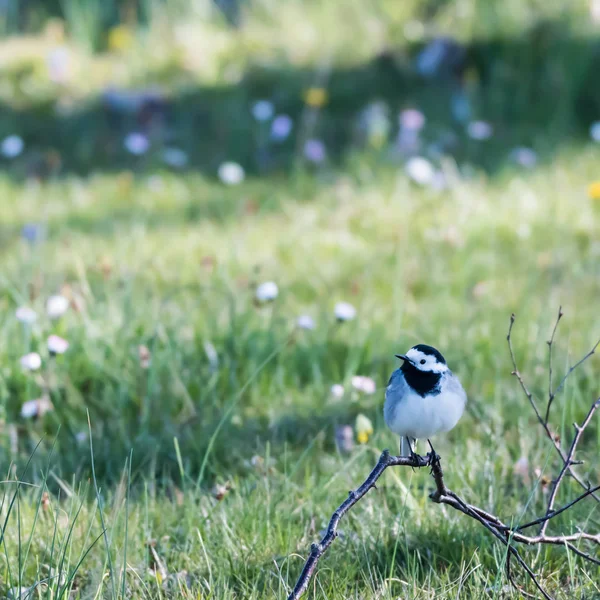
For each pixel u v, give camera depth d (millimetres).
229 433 8531
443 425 6246
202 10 23203
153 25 22953
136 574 6250
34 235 11992
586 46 17797
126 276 11016
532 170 15188
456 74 18219
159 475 8039
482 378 9273
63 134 18234
